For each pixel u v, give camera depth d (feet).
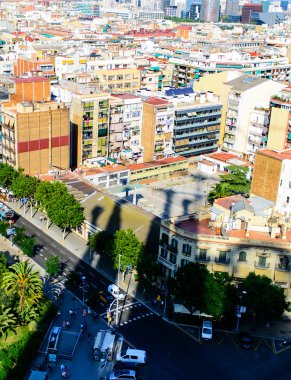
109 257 524.93
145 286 456.86
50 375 366.63
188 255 436.76
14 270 463.42
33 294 417.08
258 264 431.43
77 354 387.96
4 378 355.36
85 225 561.43
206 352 396.37
